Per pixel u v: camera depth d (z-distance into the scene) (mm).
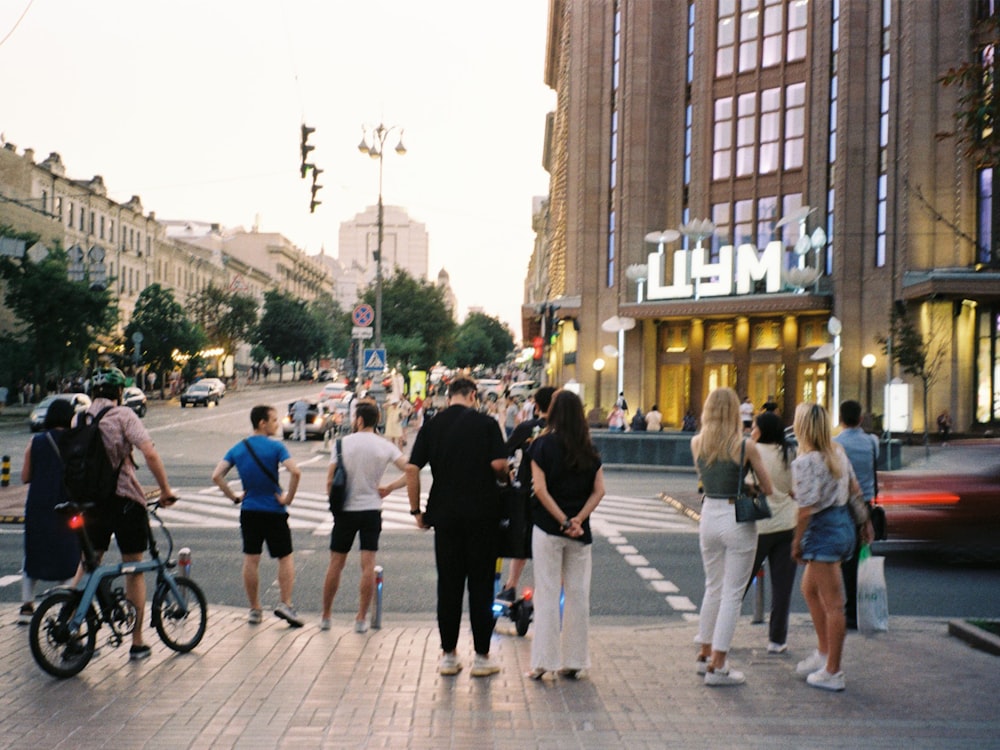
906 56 36562
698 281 41500
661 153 45562
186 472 25594
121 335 71625
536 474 7277
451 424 7480
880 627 8484
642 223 45250
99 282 45688
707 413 7418
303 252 160625
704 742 5848
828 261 39938
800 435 7316
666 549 14492
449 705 6582
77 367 55156
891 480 13453
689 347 43875
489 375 125312
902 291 36281
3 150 60062
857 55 38719
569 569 7430
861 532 7547
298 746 5668
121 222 78500
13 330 60562
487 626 7406
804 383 40531
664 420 44906
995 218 34594
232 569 12562
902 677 7504
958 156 35438
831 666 7133
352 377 49188
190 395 63625
